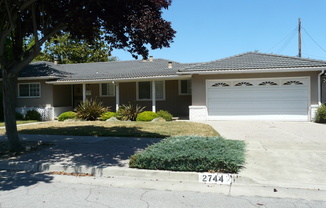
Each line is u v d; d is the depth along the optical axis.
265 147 8.88
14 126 8.96
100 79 19.55
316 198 5.04
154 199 5.06
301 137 10.71
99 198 5.13
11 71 8.84
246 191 5.46
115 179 6.42
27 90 21.70
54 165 7.18
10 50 15.72
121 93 22.09
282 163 7.05
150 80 19.25
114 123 16.36
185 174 6.25
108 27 9.62
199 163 6.42
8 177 6.70
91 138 11.20
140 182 6.15
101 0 8.60
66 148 9.31
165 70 19.98
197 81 17.16
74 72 23.03
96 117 19.00
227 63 17.36
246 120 16.67
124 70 21.67
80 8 9.21
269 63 16.47
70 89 23.62
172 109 20.97
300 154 7.90
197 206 4.70
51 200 5.03
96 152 8.62
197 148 7.17
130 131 12.69
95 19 9.41
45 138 11.37
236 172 6.25
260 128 13.44
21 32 9.75
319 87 15.65
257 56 18.12
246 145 8.76
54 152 8.73
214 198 5.09
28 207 4.70
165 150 7.08
